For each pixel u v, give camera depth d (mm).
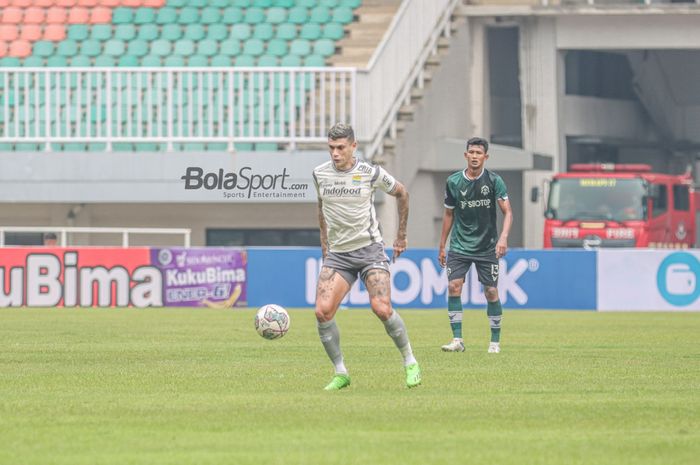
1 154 78812
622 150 117938
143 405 27250
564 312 65438
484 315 61438
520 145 102188
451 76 90688
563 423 24766
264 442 22531
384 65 79750
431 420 25078
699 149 113250
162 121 80375
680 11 90688
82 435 23297
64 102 82562
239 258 67000
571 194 91688
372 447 21969
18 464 20375
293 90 77562
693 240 99625
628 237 90625
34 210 81625
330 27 88750
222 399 28250
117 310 64125
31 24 91062
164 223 81312
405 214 30578
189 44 87875
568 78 105562
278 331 34188
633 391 29969
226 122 80500
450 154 87375
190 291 66938
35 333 48375
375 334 48500
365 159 77438
